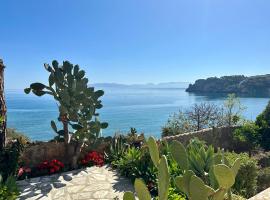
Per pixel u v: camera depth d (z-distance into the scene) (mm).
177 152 3068
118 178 8859
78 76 10086
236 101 17750
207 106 17672
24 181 8555
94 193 7727
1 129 8938
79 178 8867
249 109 70500
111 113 69750
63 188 8062
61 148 10242
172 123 16734
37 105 105250
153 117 60250
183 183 2727
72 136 10125
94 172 9422
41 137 36188
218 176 2525
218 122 17328
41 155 9859
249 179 8391
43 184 8336
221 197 2588
